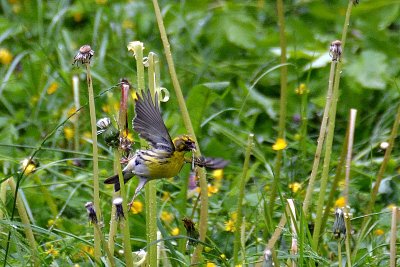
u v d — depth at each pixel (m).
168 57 7.98
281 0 9.63
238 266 8.13
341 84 13.18
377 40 13.88
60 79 13.10
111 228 7.56
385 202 10.29
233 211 9.88
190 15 15.34
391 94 13.01
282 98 9.66
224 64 14.30
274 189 9.42
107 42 14.16
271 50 13.72
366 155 12.05
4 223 7.61
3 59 13.49
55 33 14.31
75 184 10.72
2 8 16.41
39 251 8.63
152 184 7.64
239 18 15.02
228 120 12.98
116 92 13.05
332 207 10.17
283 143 9.24
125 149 7.24
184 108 7.96
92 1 15.50
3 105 13.35
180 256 8.39
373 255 8.79
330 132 8.07
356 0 7.92
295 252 7.93
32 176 10.80
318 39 14.00
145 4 15.43
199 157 7.33
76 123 11.66
